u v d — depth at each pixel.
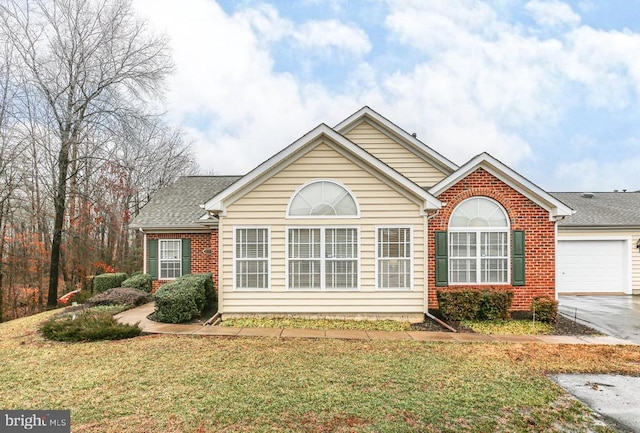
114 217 21.33
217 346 7.91
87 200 19.97
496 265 11.70
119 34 18.09
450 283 11.65
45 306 19.59
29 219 19.73
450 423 4.62
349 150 10.48
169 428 4.42
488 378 6.15
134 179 31.17
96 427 4.44
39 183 19.12
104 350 7.63
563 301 14.99
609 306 13.75
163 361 6.89
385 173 10.43
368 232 10.60
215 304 12.95
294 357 7.16
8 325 11.35
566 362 7.09
